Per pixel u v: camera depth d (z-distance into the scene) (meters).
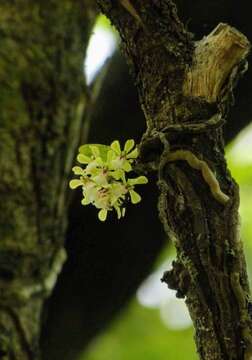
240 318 0.56
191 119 0.58
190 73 0.59
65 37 0.74
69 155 0.72
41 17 0.73
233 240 0.57
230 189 0.58
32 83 0.71
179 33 0.60
